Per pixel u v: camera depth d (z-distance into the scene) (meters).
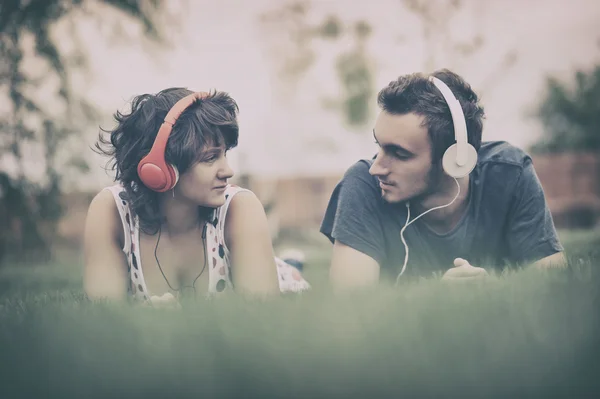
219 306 1.43
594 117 13.79
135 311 1.44
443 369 0.88
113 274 2.04
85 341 1.13
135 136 1.92
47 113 6.91
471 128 2.00
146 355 1.01
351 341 1.02
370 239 2.16
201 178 1.88
